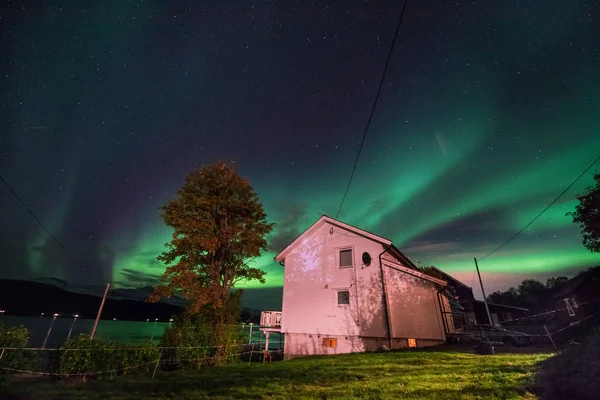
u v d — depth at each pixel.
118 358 12.15
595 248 13.59
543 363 10.19
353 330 19.66
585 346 9.78
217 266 17.81
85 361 11.08
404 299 20.03
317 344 20.42
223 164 19.05
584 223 13.86
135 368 12.64
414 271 20.75
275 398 7.77
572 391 6.34
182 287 16.06
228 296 17.94
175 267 16.48
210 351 16.06
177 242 16.59
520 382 7.89
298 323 21.50
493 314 41.62
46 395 8.30
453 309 34.53
